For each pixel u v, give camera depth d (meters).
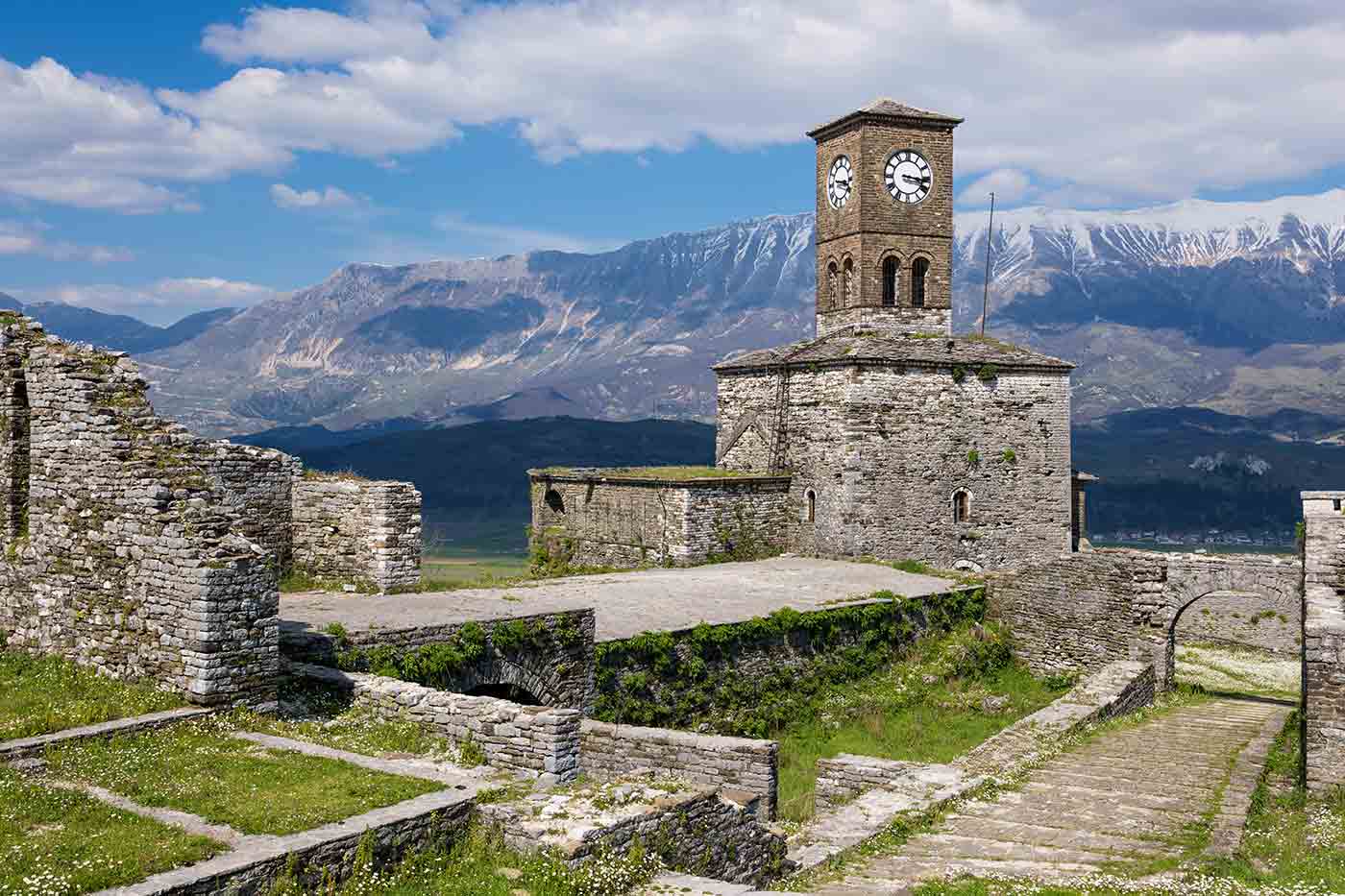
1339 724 21.81
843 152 54.78
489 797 16.03
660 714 30.34
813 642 35.69
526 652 26.89
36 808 14.75
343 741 19.08
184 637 19.80
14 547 23.41
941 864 17.39
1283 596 35.12
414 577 32.16
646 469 57.41
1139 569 37.59
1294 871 16.55
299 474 32.94
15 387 23.94
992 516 50.84
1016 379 51.19
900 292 54.34
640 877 14.74
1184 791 22.17
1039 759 25.06
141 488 20.78
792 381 51.91
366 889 13.84
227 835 14.04
